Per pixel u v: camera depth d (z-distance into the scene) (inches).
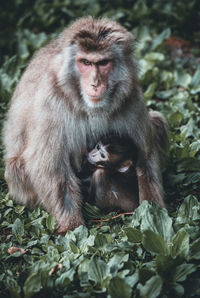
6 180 344.5
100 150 323.9
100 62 297.0
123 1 647.8
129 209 335.3
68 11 621.0
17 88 370.6
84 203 344.5
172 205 347.3
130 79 307.1
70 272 263.1
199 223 297.4
